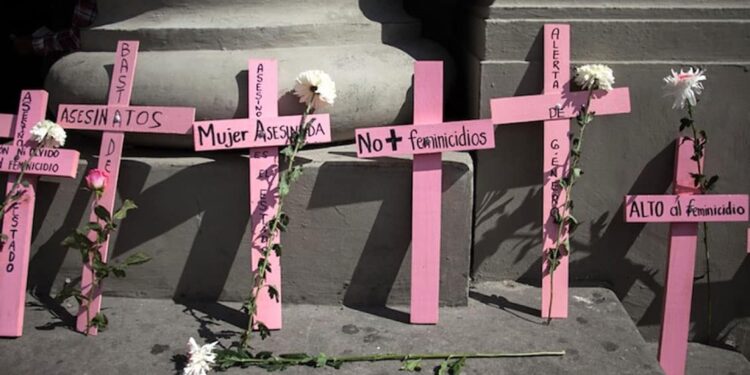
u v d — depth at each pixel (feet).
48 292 9.69
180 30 9.58
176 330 8.88
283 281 9.49
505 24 9.43
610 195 9.84
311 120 8.95
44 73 12.42
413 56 10.11
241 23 9.61
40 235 9.53
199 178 9.25
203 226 9.37
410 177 9.16
